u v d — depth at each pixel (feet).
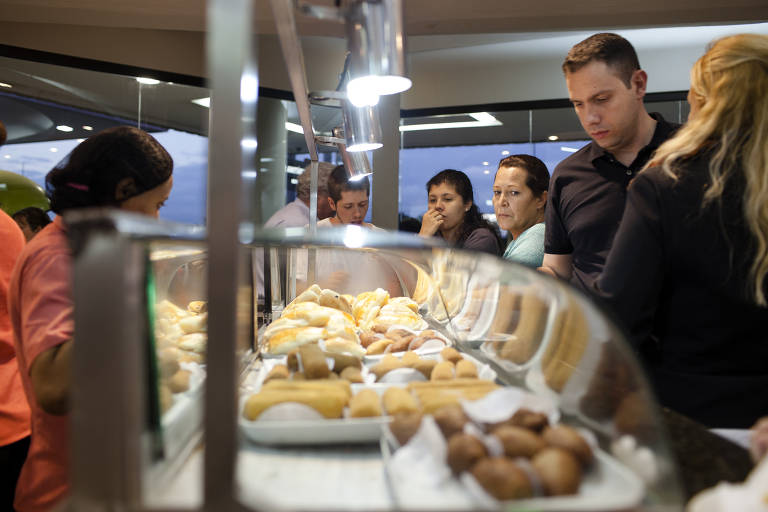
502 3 9.76
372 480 2.27
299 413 2.72
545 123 17.10
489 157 17.58
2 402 5.39
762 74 3.54
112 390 1.72
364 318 5.95
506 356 3.58
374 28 3.30
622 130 6.64
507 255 9.49
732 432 3.09
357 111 5.38
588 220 7.23
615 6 9.82
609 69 6.41
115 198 3.90
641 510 1.95
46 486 3.78
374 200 15.48
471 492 1.98
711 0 9.51
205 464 1.75
